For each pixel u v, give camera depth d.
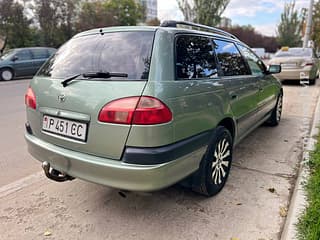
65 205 2.67
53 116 2.38
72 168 2.26
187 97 2.21
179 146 2.14
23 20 20.23
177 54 2.28
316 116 5.80
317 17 19.50
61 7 21.48
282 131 5.03
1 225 2.37
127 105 1.96
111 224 2.39
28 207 2.63
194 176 2.60
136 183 2.00
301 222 2.20
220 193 2.87
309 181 2.82
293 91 9.29
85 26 22.91
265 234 2.23
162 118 1.98
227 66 3.10
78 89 2.20
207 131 2.54
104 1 28.91
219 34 3.28
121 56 2.23
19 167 3.48
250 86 3.54
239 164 3.58
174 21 2.67
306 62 9.91
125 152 1.99
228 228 2.32
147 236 2.23
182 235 2.24
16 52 13.13
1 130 4.99
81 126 2.17
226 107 2.83
